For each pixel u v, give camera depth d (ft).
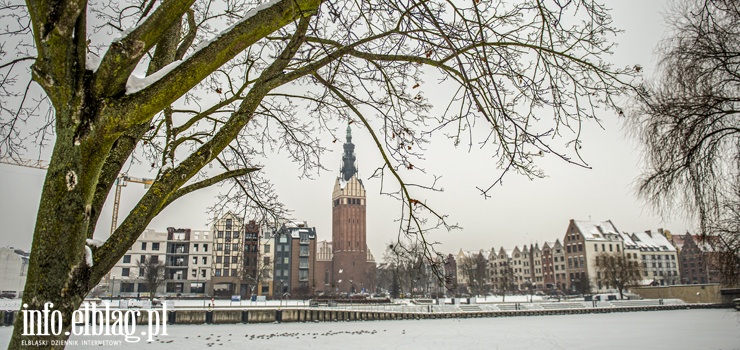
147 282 228.43
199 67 10.32
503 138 14.57
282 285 307.17
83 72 9.27
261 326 152.87
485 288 375.04
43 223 8.68
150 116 9.95
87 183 9.12
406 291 323.16
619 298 253.03
